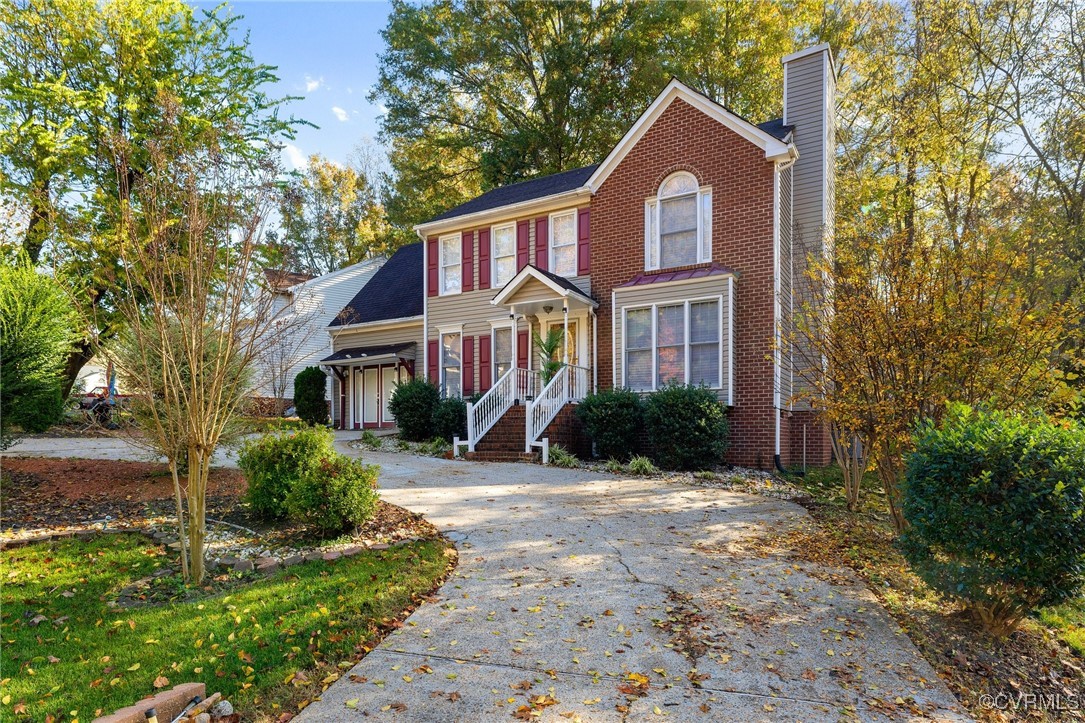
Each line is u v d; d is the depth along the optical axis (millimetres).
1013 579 4391
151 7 14688
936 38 19938
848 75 24562
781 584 5527
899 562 6328
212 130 5867
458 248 18766
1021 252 8250
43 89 13250
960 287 6887
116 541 6504
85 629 4379
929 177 19812
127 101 13500
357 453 14445
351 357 21875
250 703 3467
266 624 4477
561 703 3510
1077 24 17969
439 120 31047
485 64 29594
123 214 5742
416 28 28609
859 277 7375
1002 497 4406
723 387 12688
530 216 17031
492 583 5434
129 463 10609
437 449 14648
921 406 6906
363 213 42625
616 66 28250
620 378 14031
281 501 7293
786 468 12805
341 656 4062
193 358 5320
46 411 8953
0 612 4613
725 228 13453
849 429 7996
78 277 9383
